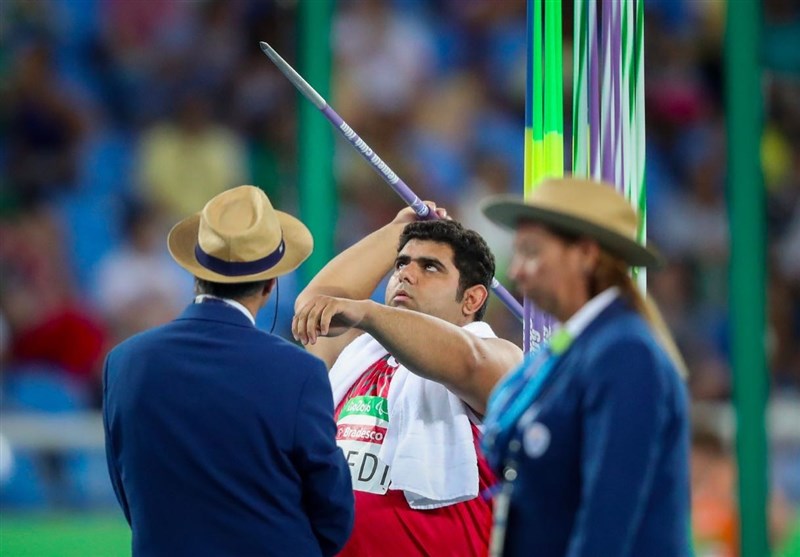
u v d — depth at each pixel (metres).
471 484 16.22
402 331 15.12
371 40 47.78
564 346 12.39
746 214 22.91
